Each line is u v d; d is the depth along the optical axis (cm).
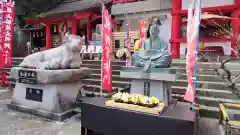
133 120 276
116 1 1396
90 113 312
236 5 934
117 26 1414
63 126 406
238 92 348
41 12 1667
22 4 1670
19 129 386
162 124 258
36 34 1808
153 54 342
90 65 923
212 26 1038
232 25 884
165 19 1230
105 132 299
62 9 1497
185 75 642
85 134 324
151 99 288
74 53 490
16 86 528
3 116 466
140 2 1297
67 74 451
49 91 459
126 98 295
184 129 246
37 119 448
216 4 1034
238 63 679
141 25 915
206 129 378
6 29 764
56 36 1684
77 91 516
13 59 1191
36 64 491
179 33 1060
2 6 741
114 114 289
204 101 492
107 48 477
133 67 350
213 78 596
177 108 310
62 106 457
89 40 1426
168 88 362
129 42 1051
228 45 1013
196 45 308
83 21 1540
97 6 1305
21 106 501
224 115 313
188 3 1070
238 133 295
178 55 1059
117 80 740
